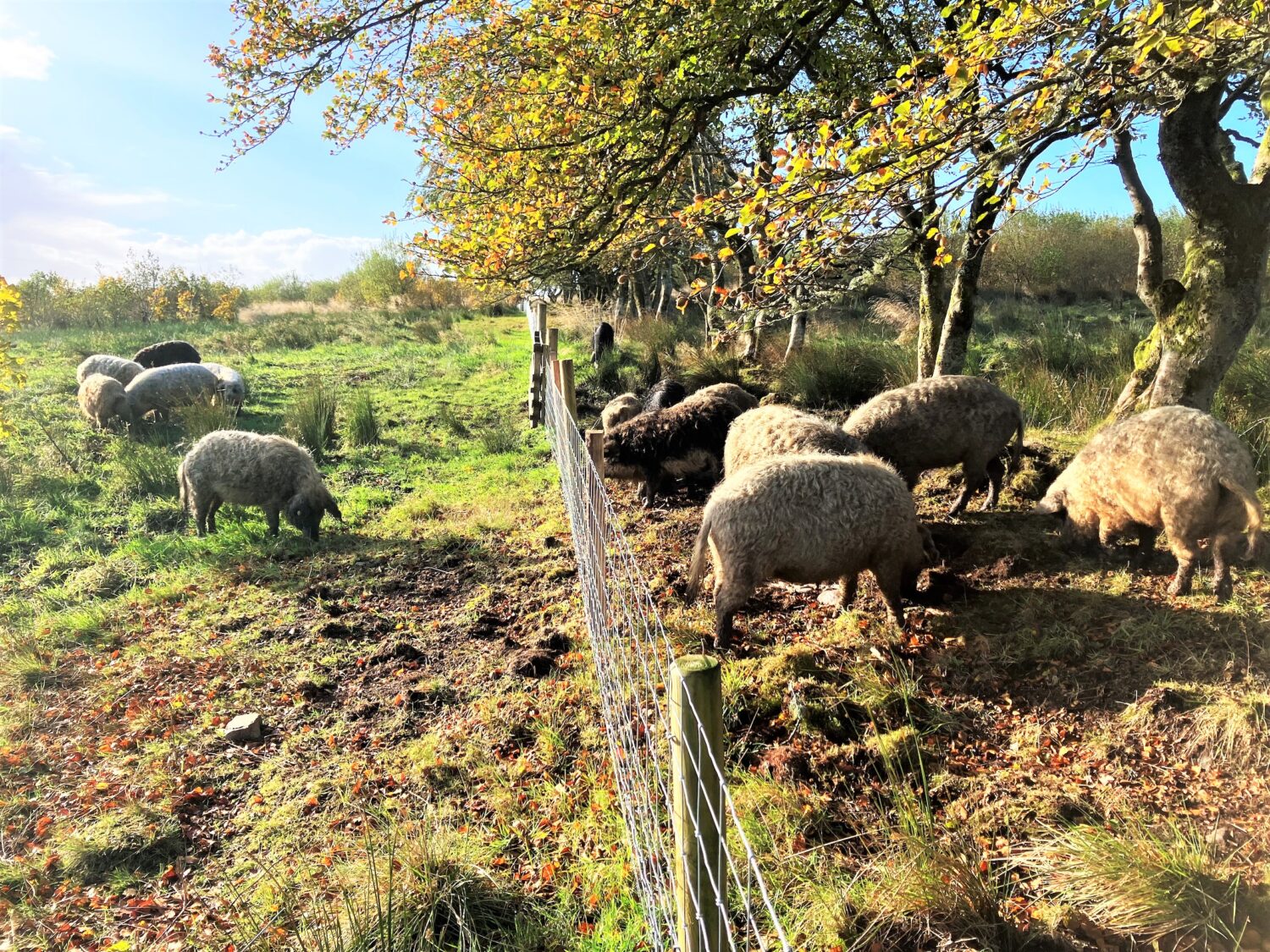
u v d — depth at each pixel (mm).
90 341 18578
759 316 4531
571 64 5617
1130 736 3695
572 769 3895
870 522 4586
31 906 3395
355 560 6996
